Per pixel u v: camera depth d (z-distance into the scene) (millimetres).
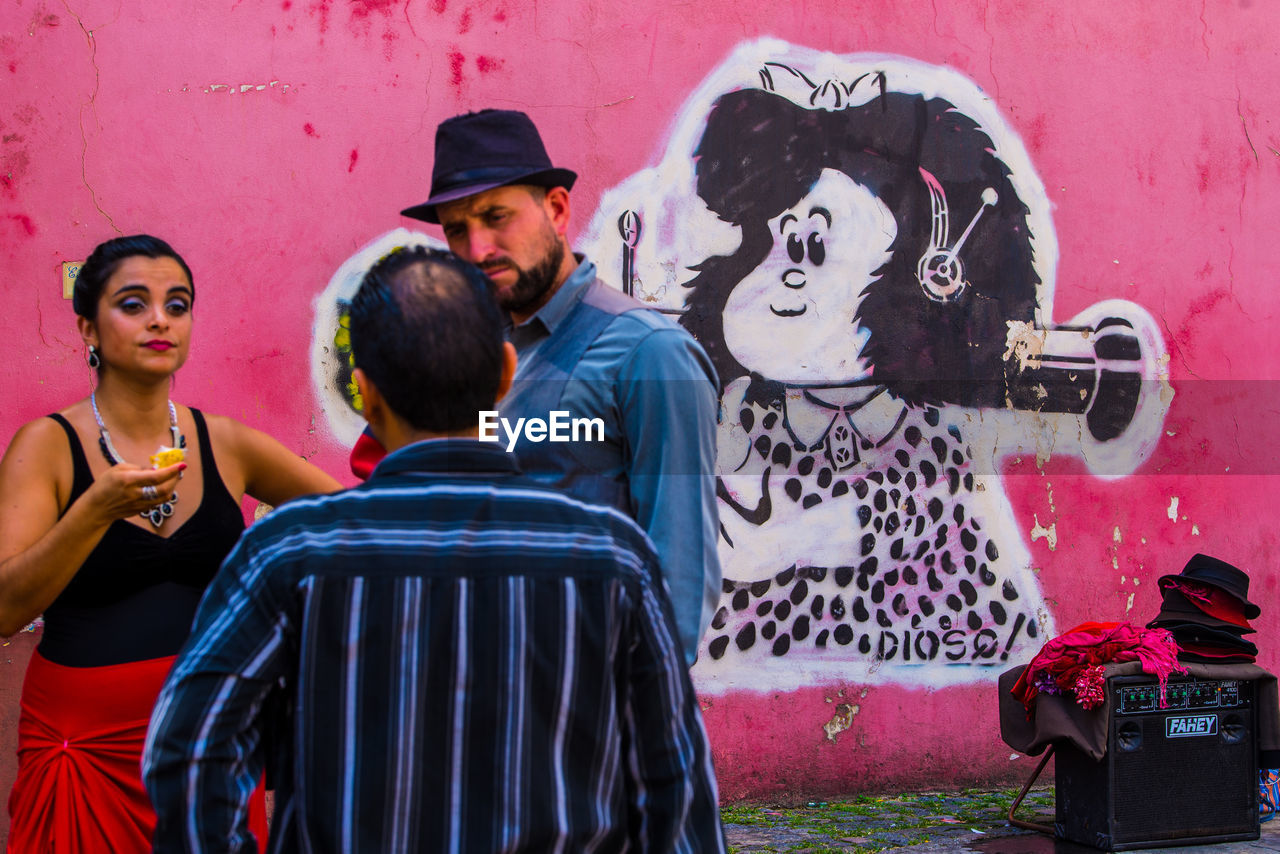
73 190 4094
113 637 2467
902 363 4961
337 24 4363
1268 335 5457
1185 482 5344
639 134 4652
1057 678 4230
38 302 4055
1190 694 4289
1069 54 5223
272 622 1382
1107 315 5250
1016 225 5129
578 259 2369
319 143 4336
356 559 1385
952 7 5062
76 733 2445
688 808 1451
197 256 4207
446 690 1354
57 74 4094
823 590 4816
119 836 2441
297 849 1366
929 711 4934
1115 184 5277
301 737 1359
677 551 2115
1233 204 5441
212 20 4250
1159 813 4230
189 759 1350
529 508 1443
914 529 4945
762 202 4797
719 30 4758
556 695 1374
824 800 4773
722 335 4738
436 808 1335
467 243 2234
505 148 2201
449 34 4465
